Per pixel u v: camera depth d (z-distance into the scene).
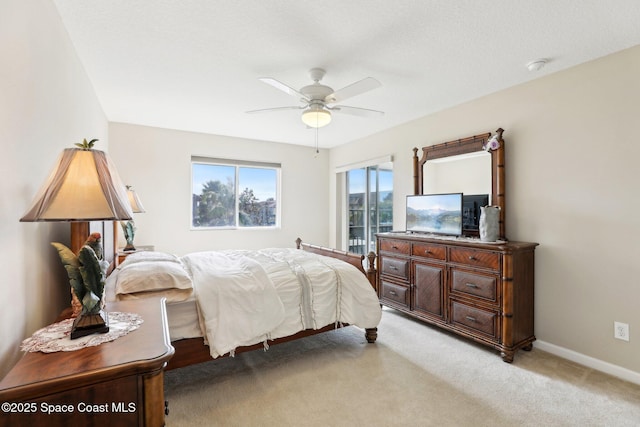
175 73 2.57
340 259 3.20
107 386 0.90
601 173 2.30
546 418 1.76
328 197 5.64
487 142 2.92
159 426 0.96
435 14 1.79
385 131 4.32
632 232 2.16
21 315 1.24
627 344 2.18
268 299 2.20
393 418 1.76
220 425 1.70
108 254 2.70
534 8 1.73
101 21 1.85
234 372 2.28
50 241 1.57
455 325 2.83
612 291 2.25
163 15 1.80
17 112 1.21
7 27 1.13
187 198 4.43
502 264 2.46
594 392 2.01
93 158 1.20
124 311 1.40
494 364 2.38
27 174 1.31
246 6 1.72
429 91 2.96
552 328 2.57
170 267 2.06
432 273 3.05
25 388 0.81
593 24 1.88
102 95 3.06
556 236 2.55
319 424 1.71
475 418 1.76
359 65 2.43
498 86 2.84
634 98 2.15
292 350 2.64
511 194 2.85
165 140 4.29
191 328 2.03
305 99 2.54
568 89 2.47
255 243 4.97
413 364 2.38
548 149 2.60
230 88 2.89
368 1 1.68
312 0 1.67
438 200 3.31
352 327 3.16
